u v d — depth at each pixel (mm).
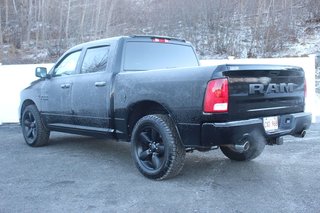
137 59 5598
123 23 21844
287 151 6340
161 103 4625
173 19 19500
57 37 22000
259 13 18641
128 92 5055
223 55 17938
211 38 18656
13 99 10070
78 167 5555
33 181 4895
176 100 4445
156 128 4680
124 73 5191
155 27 19781
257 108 4453
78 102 5977
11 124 10094
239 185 4562
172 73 4562
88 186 4637
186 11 19281
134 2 22266
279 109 4727
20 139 8047
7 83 10047
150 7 21391
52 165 5707
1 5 25469
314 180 4691
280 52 17922
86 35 21828
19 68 10008
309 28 19938
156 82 4695
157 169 4711
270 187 4461
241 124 4188
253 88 4371
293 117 4824
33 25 23984
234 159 5758
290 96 4902
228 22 18750
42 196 4312
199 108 4211
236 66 4207
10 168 5570
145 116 4906
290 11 19141
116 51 5480
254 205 3910
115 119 5324
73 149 6887
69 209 3912
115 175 5090
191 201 4059
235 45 18344
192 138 4348
